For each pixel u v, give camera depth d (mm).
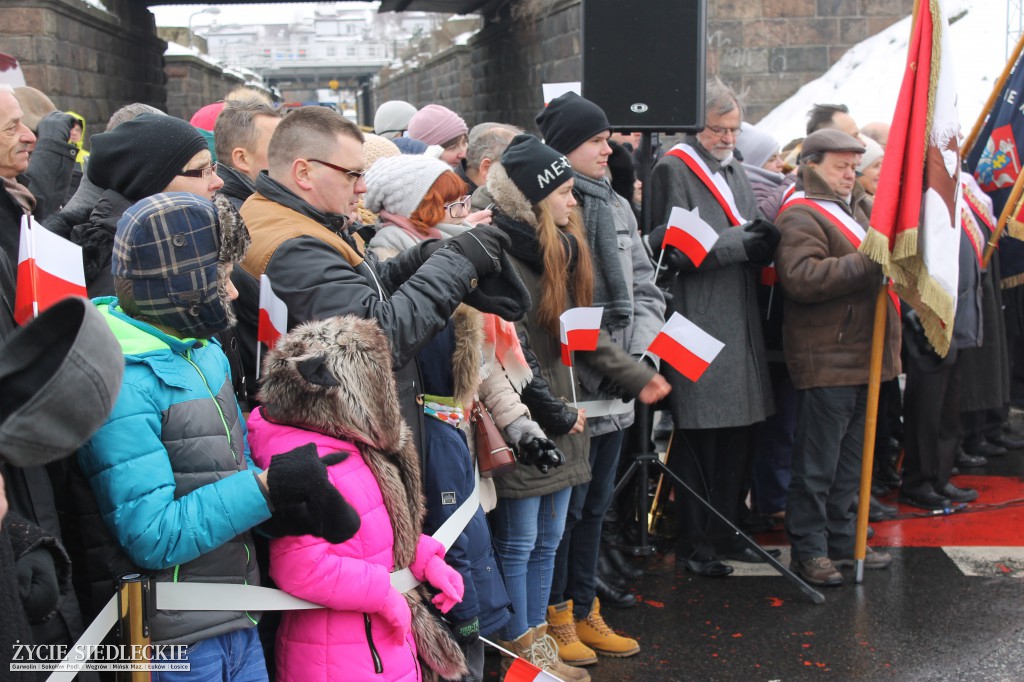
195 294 2088
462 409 2875
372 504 2299
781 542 5023
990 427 6477
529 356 3391
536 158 3385
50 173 4023
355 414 2240
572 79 14523
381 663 2311
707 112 4582
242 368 2658
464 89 22906
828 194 4434
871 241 4145
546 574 3572
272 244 2564
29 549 1799
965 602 4328
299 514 2070
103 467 1983
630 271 3934
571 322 3465
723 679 3723
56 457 1624
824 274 4289
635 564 4781
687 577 4633
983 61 10992
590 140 3816
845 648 3943
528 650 3473
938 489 5539
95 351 1654
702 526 4668
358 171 2705
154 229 2057
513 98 18000
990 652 3898
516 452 3285
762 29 12516
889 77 11438
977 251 5426
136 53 16969
